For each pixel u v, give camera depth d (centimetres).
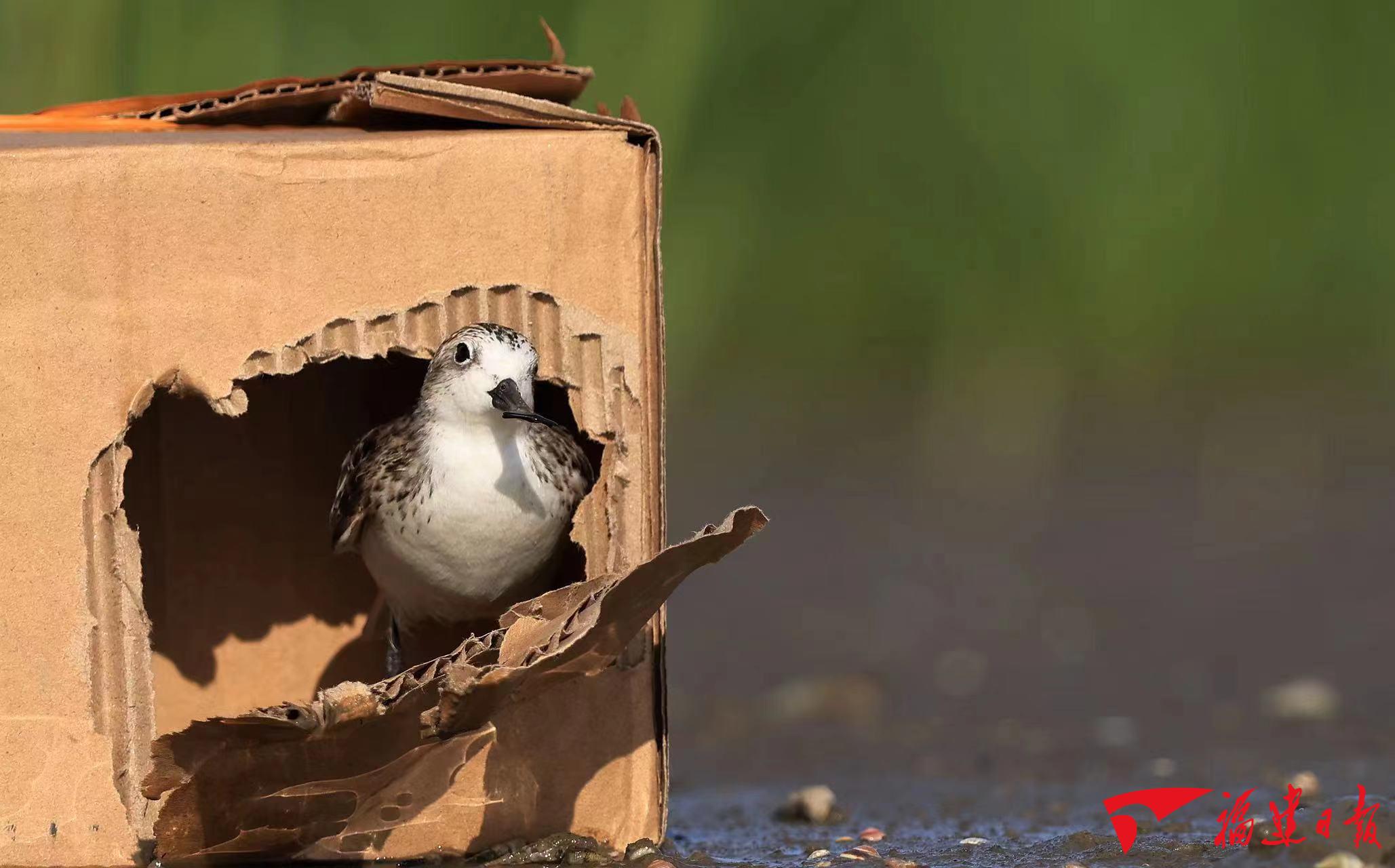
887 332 1958
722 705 1309
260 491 909
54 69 1421
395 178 721
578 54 1662
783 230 1912
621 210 739
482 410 815
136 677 704
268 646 912
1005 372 1927
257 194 709
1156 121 1844
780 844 858
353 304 720
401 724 683
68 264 692
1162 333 1922
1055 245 1867
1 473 687
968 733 1202
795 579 1628
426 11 1598
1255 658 1354
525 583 859
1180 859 755
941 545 1703
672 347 1875
